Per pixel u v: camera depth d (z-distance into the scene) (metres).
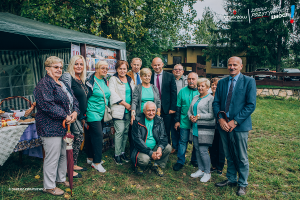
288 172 3.34
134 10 7.68
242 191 2.73
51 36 3.21
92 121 3.18
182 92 3.54
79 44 4.02
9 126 2.68
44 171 2.51
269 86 11.07
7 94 5.04
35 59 5.34
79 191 2.67
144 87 3.51
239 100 2.63
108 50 4.90
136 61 3.79
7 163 3.34
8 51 4.95
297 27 15.46
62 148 2.68
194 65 12.15
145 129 3.16
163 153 3.19
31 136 2.86
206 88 3.09
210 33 17.30
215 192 2.81
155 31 11.56
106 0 6.65
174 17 11.30
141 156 3.03
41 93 2.29
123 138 3.69
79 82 2.95
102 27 8.40
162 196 2.71
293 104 9.18
